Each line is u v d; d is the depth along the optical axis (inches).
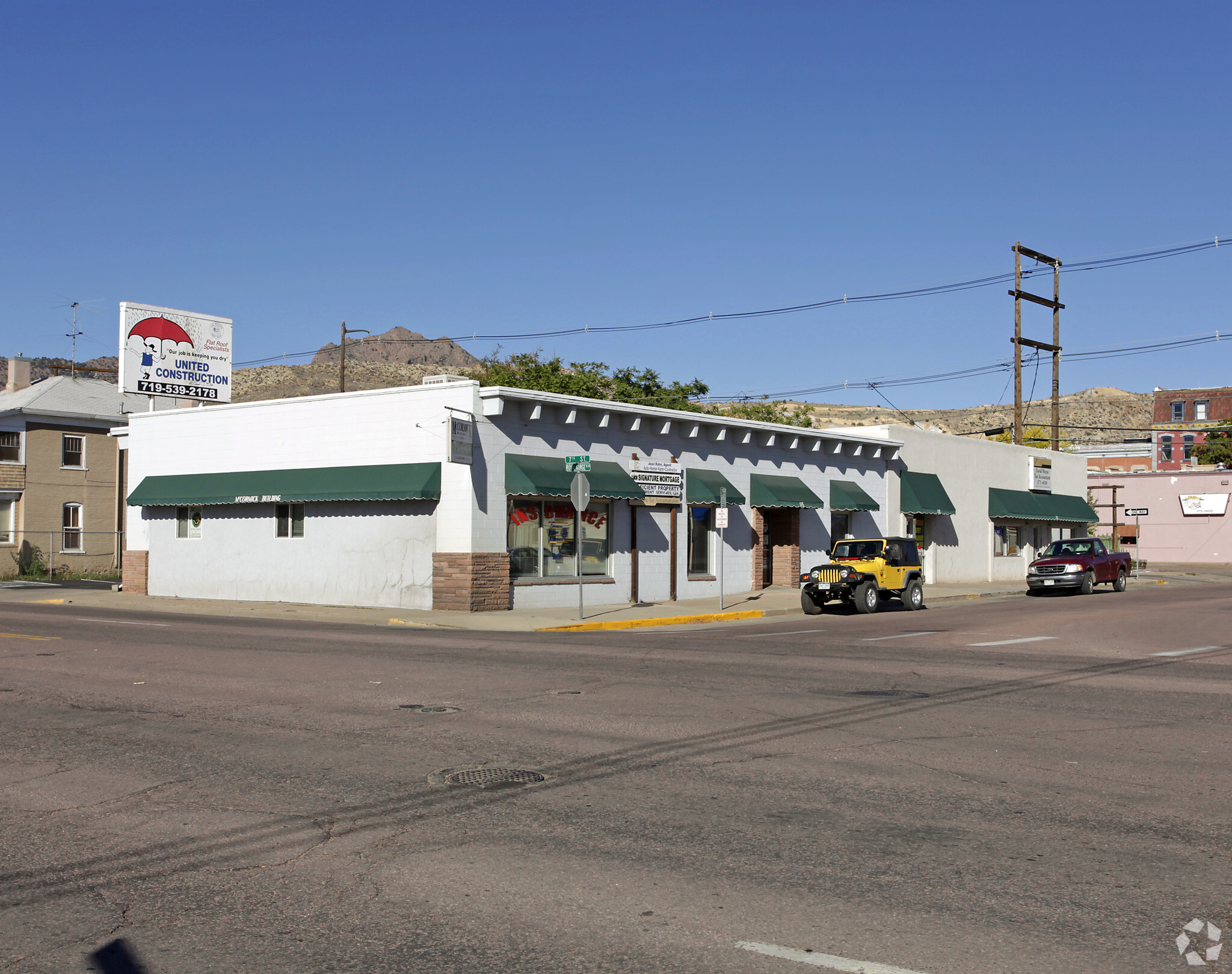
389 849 255.6
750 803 296.7
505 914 213.0
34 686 513.7
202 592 1197.7
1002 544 1785.2
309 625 890.1
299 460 1116.5
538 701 465.4
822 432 1362.0
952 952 193.0
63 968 190.5
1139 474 2829.7
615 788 313.7
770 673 558.9
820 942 197.9
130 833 272.2
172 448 1222.9
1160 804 295.0
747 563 1279.5
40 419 1835.6
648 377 2185.0
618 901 219.8
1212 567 2529.5
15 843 264.8
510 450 1026.1
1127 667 597.6
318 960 192.1
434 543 1019.3
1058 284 1956.2
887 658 634.8
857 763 344.5
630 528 1135.0
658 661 612.1
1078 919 208.7
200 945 199.6
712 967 187.2
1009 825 274.4
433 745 373.4
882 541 1102.4
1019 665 603.8
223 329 1446.9
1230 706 460.1
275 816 286.2
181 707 454.3
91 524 1894.7
